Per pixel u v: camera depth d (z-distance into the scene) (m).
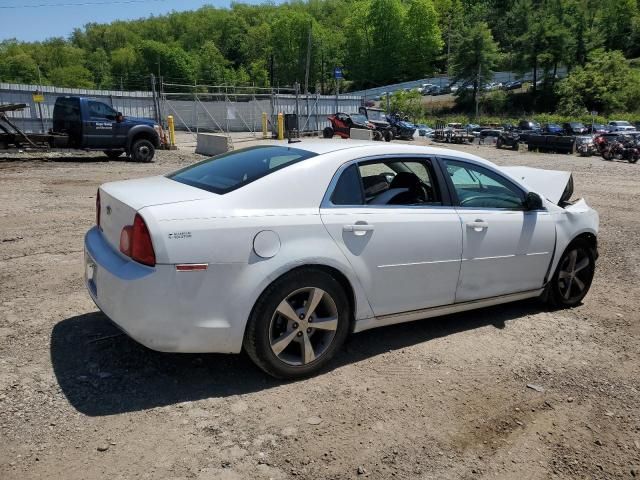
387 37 123.00
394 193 4.00
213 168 3.98
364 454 2.88
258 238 3.30
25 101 29.16
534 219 4.67
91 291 3.62
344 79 132.25
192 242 3.14
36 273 5.59
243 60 140.75
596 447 3.07
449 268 4.14
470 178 4.41
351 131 26.86
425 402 3.41
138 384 3.44
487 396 3.53
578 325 4.81
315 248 3.46
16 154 17.91
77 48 130.75
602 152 28.31
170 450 2.82
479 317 4.89
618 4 114.44
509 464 2.88
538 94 90.00
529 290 4.81
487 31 87.56
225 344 3.31
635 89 75.56
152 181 3.94
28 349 3.83
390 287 3.87
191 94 34.16
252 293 3.29
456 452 2.95
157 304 3.11
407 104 71.88
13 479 2.56
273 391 3.45
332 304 3.62
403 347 4.19
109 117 17.44
